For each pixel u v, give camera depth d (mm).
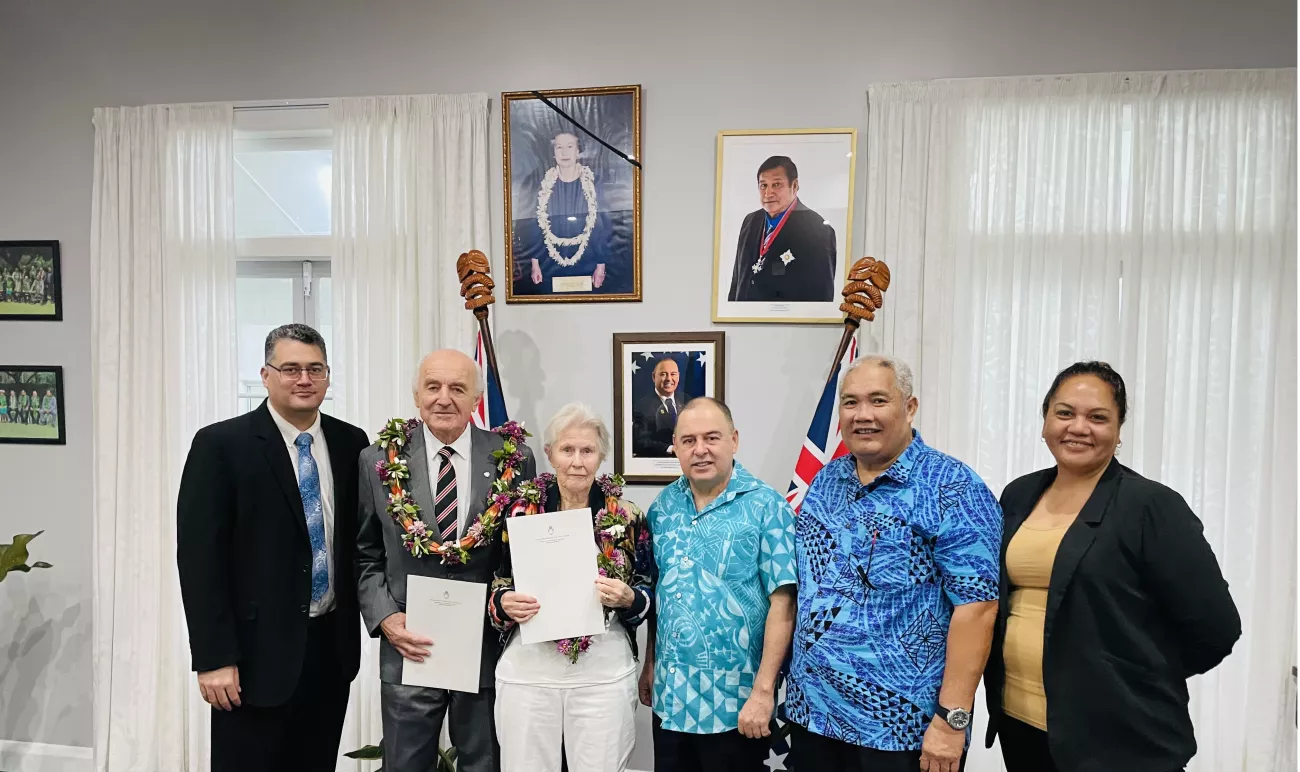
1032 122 2178
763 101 2303
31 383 2562
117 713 2453
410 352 2387
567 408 1701
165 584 2457
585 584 1618
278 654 1733
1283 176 2092
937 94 2205
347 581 1846
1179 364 2152
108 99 2520
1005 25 2219
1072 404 1416
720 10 2309
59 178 2537
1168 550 1308
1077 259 2174
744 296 2318
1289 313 2090
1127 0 2166
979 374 2213
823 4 2273
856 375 1492
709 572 1575
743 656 1571
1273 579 2094
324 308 2570
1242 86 2102
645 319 2373
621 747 1625
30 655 2600
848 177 2264
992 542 1429
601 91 2332
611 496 1717
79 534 2568
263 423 1793
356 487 1892
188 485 1715
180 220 2453
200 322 2459
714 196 2324
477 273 2199
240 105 2443
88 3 2516
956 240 2203
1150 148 2137
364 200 2398
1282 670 2088
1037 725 1420
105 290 2465
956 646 1406
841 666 1450
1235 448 2127
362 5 2432
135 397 2467
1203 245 2125
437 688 1735
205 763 2445
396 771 1722
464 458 1771
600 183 2355
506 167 2381
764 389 2332
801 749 1549
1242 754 2123
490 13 2389
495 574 1707
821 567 1521
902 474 1481
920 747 1431
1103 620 1340
